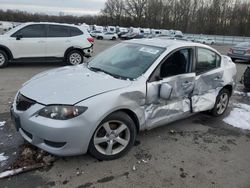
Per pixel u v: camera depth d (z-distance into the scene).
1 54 9.57
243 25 72.06
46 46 10.09
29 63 11.09
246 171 3.61
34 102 3.28
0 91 6.49
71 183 3.11
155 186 3.16
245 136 4.70
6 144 3.85
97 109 3.25
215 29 75.12
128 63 4.20
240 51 15.81
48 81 3.68
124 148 3.68
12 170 3.23
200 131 4.75
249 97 7.37
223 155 3.98
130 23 84.75
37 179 3.14
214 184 3.28
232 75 5.48
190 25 79.12
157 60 4.02
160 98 3.98
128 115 3.67
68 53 10.59
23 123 3.29
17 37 9.63
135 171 3.41
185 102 4.45
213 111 5.34
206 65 4.88
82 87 3.44
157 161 3.67
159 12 81.69
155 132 4.55
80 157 3.61
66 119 3.12
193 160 3.77
